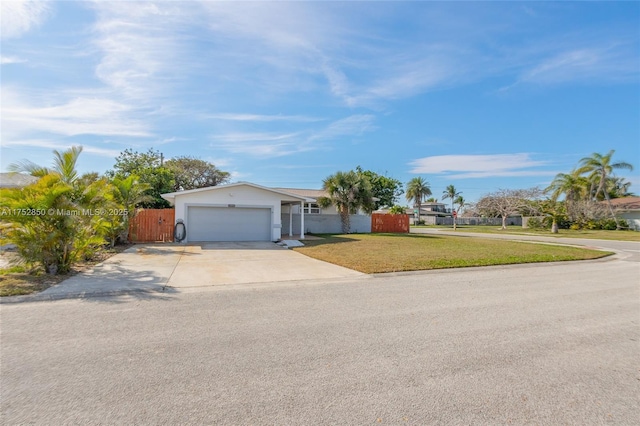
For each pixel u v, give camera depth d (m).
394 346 4.00
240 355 3.67
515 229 39.22
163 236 16.88
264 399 2.79
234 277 8.25
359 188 24.12
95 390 2.88
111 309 5.39
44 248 7.75
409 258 11.57
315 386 3.03
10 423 2.39
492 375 3.31
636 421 2.59
